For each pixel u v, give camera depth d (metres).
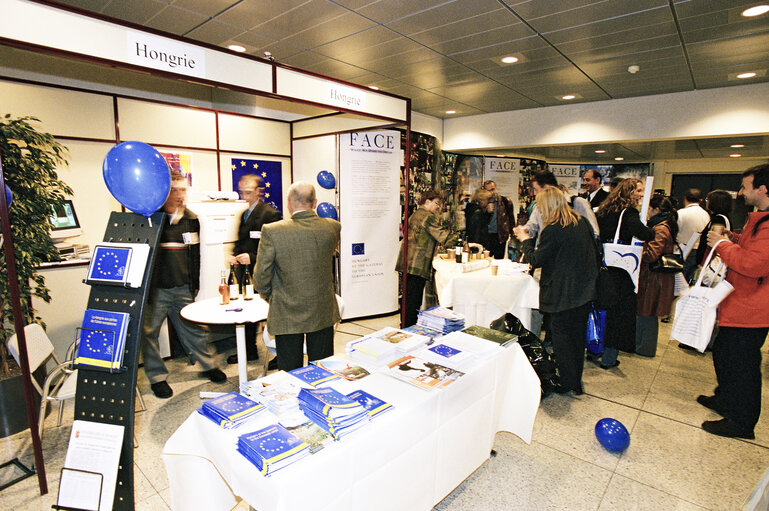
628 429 2.57
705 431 2.55
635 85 4.40
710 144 6.81
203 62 1.88
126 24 1.63
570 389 2.95
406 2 2.51
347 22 2.84
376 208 4.89
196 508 1.47
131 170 1.46
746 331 2.31
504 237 6.09
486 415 1.91
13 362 2.65
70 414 2.80
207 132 3.95
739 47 3.26
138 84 3.86
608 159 11.06
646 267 3.63
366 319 5.02
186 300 3.16
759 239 2.12
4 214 1.77
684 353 3.90
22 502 1.95
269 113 4.53
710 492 2.00
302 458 1.10
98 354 1.49
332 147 4.67
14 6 1.36
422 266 4.06
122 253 1.50
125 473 1.53
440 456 1.62
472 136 6.30
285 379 1.55
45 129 3.03
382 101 2.89
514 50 3.39
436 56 3.57
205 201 3.43
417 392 1.51
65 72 3.27
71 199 3.20
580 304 2.67
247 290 3.00
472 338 2.03
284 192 4.75
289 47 3.37
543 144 5.67
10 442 2.45
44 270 3.07
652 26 2.88
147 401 2.94
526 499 1.94
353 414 1.26
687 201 4.54
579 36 3.09
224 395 1.43
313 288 2.19
